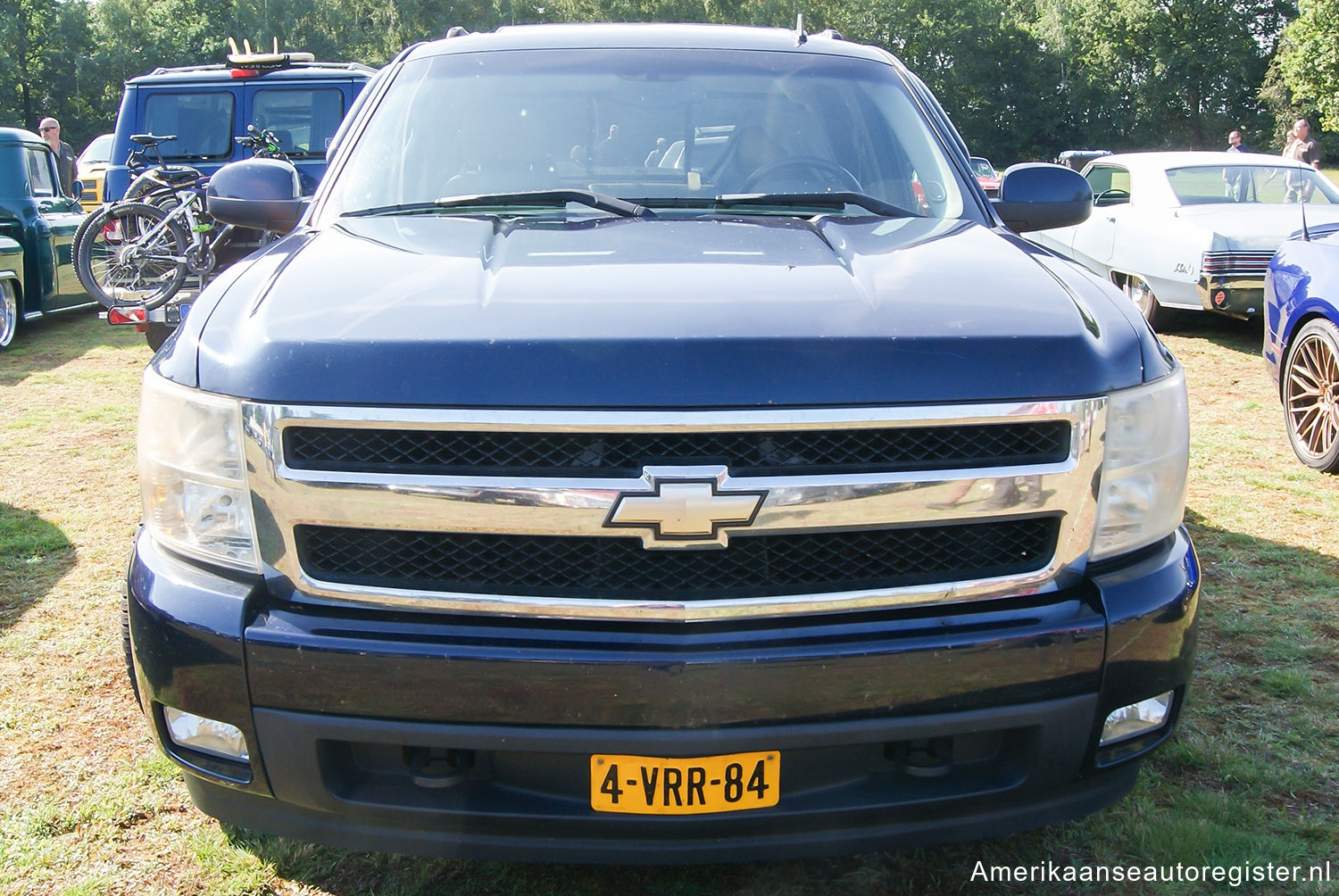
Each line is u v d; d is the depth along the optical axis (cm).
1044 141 7719
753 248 240
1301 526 471
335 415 183
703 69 329
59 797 268
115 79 6556
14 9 6369
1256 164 959
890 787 197
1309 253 569
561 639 186
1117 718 203
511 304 198
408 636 187
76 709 314
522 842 195
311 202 299
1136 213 957
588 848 195
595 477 182
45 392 772
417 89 324
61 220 1069
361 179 297
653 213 279
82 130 6625
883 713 189
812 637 188
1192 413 682
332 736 189
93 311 1237
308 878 240
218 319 208
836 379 184
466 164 300
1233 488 525
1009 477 189
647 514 182
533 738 186
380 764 196
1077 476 193
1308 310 554
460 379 183
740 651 185
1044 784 200
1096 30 7394
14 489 536
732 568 188
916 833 200
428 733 187
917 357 188
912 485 186
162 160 935
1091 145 7562
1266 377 785
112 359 910
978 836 204
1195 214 900
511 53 335
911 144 313
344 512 186
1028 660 191
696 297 202
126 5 6619
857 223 271
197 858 246
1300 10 4891
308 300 206
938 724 191
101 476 560
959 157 314
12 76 6234
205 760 201
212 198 313
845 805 193
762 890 238
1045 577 196
